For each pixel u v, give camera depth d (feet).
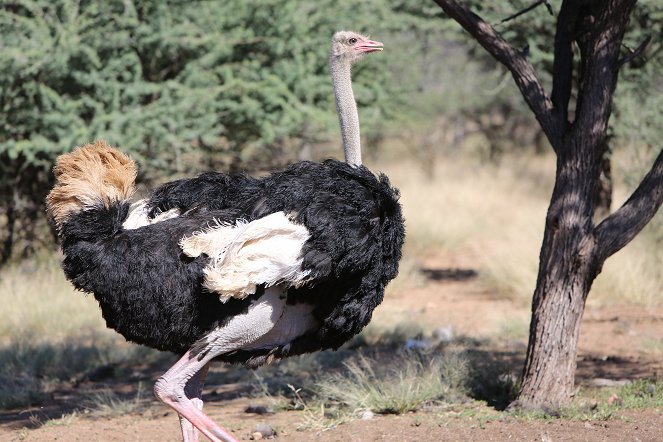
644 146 66.44
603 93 31.50
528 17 54.90
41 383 40.14
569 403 31.58
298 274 24.02
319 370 38.24
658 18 54.34
